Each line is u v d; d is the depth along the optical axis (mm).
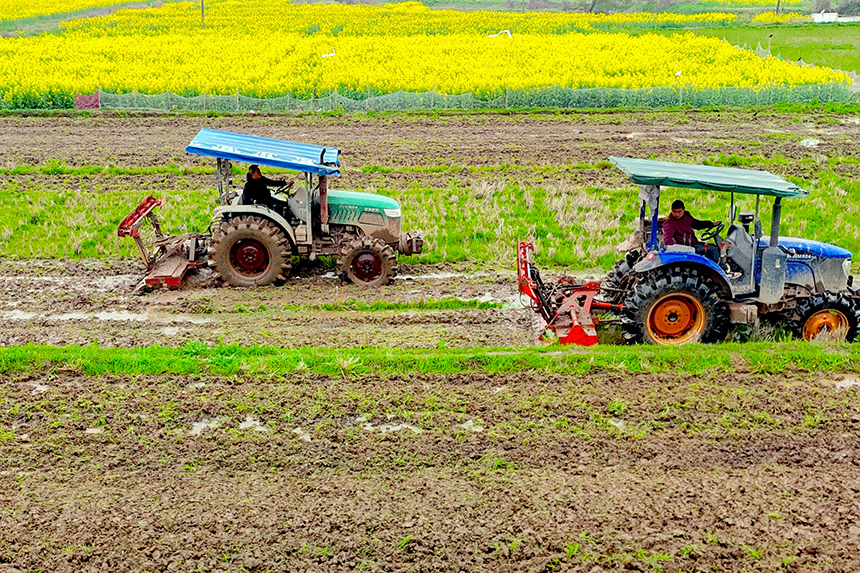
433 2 93625
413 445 8305
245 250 13055
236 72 37250
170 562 6637
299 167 12727
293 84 33375
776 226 10625
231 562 6645
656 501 7398
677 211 10805
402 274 13867
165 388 9422
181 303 12359
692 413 8906
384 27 61188
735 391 9359
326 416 8867
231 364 9852
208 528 7031
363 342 10883
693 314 10695
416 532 6984
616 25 65750
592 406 9047
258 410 8938
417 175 20297
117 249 14633
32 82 32469
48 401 9117
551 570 6582
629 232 15781
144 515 7191
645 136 25344
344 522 7109
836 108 29938
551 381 9609
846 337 10961
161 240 14016
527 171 20609
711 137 25156
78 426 8633
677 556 6730
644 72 38094
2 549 6754
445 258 14492
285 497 7465
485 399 9211
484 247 15102
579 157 22203
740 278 10875
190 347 10336
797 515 7219
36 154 22484
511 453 8156
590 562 6652
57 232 15438
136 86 32531
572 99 30672
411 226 15906
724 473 7859
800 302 10953
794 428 8625
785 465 8008
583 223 16031
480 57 42219
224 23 64438
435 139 24984
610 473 7844
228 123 27562
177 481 7715
